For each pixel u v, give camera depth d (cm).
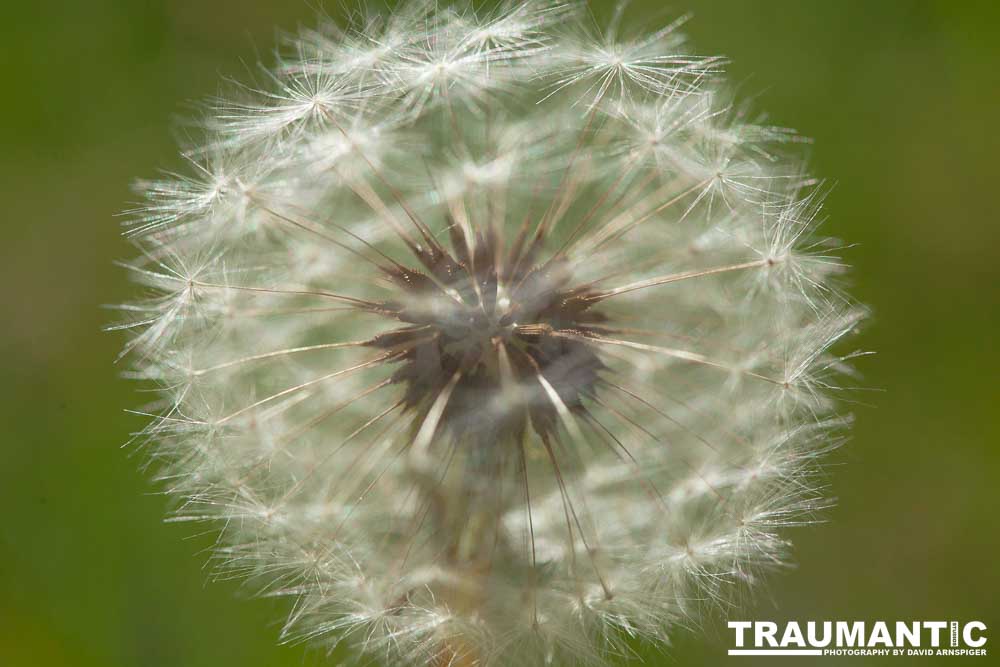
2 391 19
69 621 18
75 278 19
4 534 18
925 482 19
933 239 19
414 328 16
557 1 16
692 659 18
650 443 16
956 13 19
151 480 16
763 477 16
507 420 15
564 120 16
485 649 15
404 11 16
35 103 19
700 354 16
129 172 19
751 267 16
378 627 16
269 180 16
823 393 16
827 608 18
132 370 18
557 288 16
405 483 16
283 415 16
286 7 19
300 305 16
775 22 19
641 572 16
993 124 19
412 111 16
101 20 19
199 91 19
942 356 19
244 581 16
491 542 15
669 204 16
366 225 16
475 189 16
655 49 16
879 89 19
